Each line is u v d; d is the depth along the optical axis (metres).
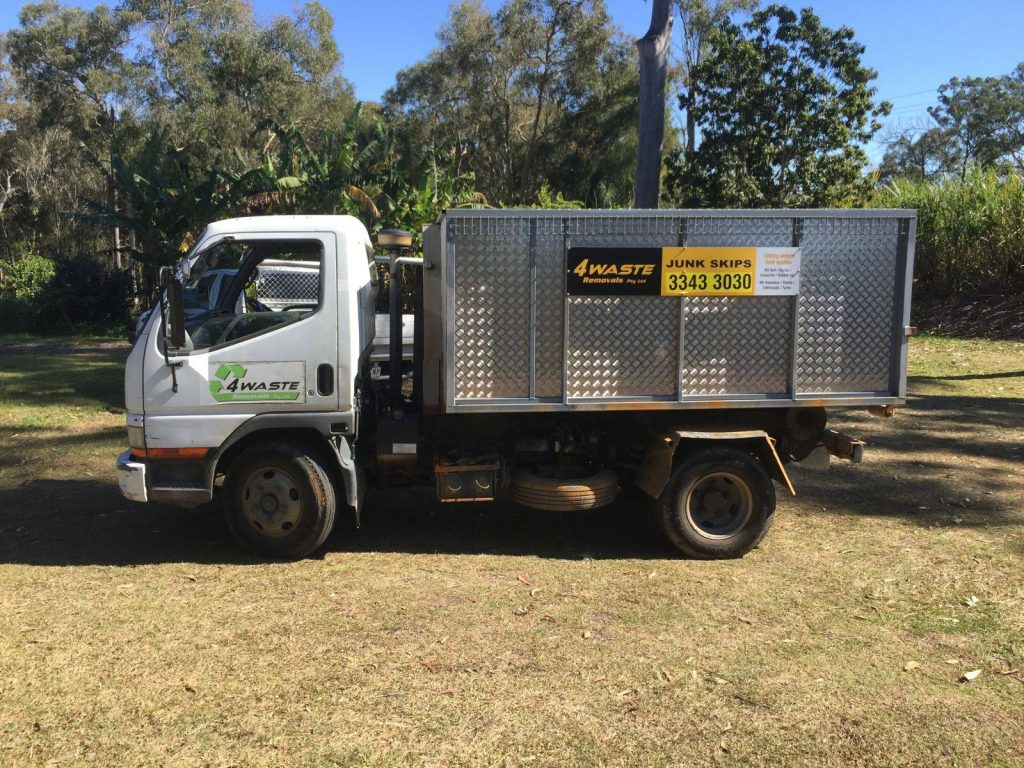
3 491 7.18
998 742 3.34
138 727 3.39
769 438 5.45
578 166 47.59
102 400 12.31
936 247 21.61
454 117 48.69
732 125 27.72
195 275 5.15
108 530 6.05
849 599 4.81
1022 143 59.12
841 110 26.95
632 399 5.28
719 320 5.28
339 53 48.97
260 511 5.33
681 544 5.46
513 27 44.84
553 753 3.24
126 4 44.56
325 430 5.26
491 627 4.39
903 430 9.88
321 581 5.04
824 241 5.28
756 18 27.42
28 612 4.53
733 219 5.19
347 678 3.81
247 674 3.84
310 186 18.98
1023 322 18.44
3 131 51.69
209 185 21.45
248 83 44.53
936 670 3.94
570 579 5.13
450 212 5.02
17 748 3.23
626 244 5.14
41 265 30.22
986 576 5.16
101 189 47.53
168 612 4.55
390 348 5.61
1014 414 10.83
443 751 3.24
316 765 3.14
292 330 5.20
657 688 3.75
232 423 5.20
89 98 46.47
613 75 45.34
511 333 5.16
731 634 4.33
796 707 3.60
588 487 5.48
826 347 5.36
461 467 5.52
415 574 5.19
